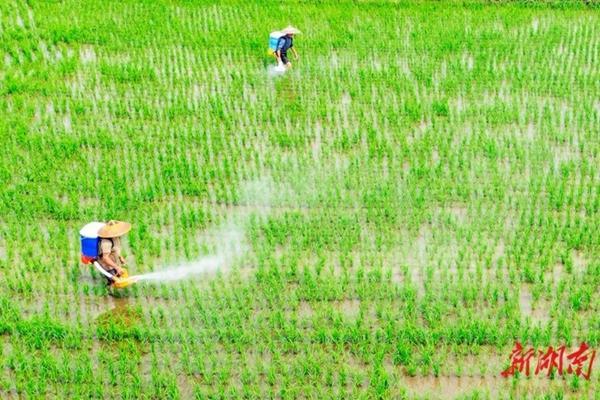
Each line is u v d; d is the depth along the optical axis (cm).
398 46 7125
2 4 7988
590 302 4081
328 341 3831
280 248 4572
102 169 5250
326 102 6191
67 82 6500
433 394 3566
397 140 5662
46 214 4834
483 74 6538
